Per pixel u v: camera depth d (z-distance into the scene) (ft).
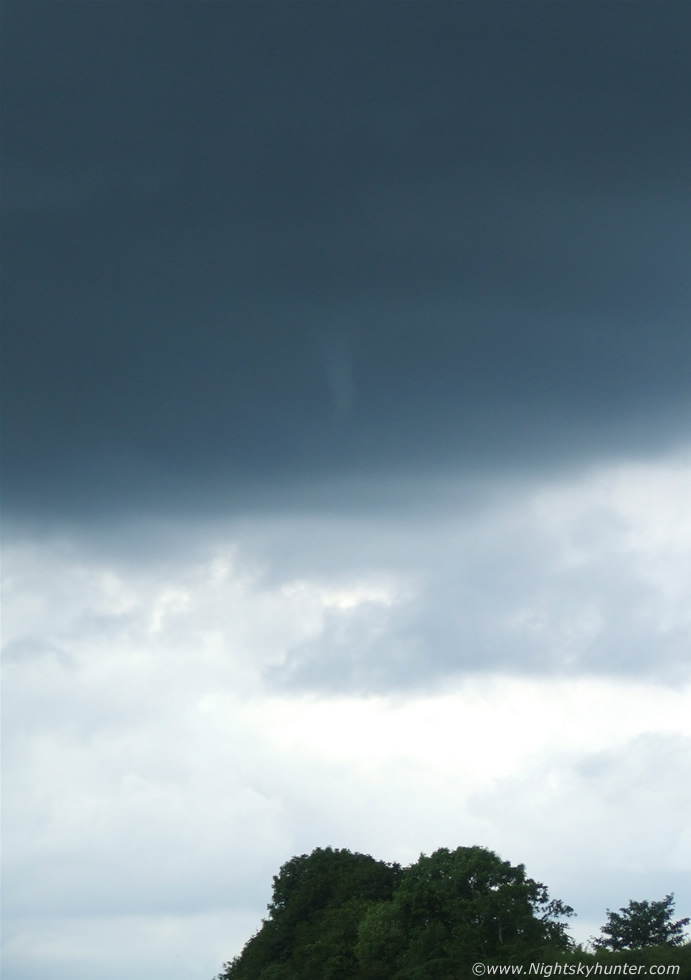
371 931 389.60
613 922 398.01
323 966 412.16
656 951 326.65
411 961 363.56
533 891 373.61
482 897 364.58
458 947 353.51
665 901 401.90
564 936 354.13
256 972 515.09
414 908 386.93
